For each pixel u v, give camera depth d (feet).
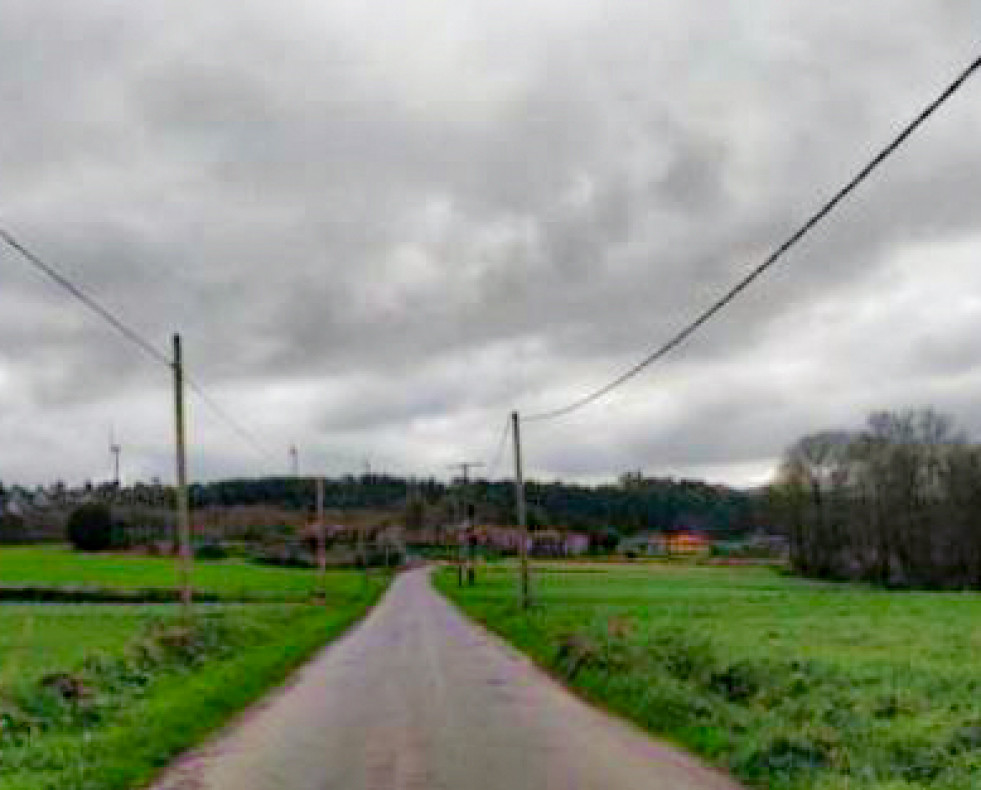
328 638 179.83
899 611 184.65
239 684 99.76
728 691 77.20
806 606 207.41
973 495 389.80
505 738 68.03
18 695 72.28
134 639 112.88
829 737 54.75
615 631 127.13
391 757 61.93
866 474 444.55
